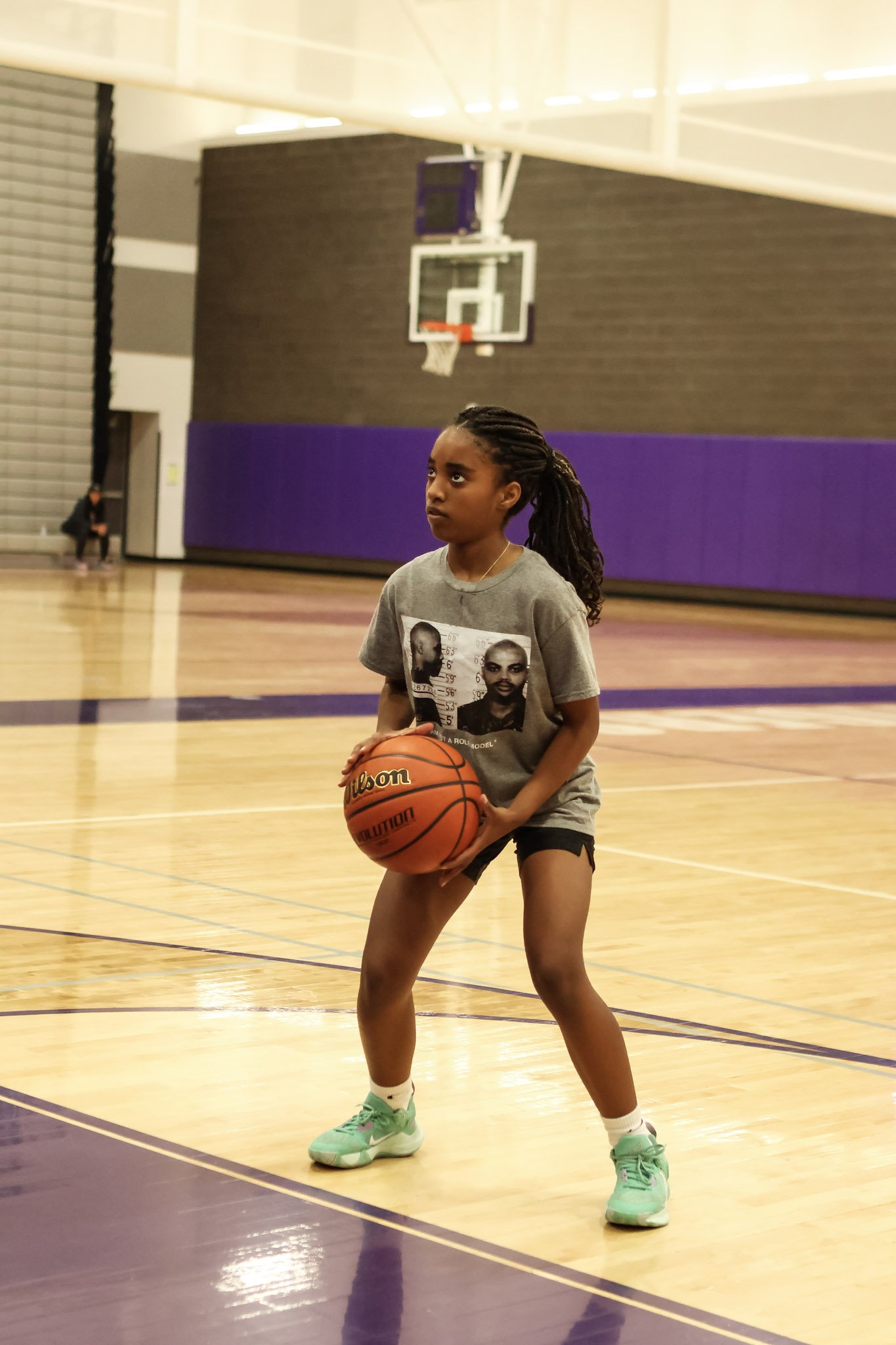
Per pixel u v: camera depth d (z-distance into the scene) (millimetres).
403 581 3996
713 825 9500
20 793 9414
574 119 14898
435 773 3717
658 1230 3795
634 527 29125
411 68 14094
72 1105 4441
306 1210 3797
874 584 26688
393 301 31609
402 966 3998
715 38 15461
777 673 18250
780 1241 3754
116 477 35188
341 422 32531
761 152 15898
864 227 26531
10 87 30828
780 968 6328
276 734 12133
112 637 18719
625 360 29094
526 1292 3408
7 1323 3141
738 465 27891
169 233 34000
